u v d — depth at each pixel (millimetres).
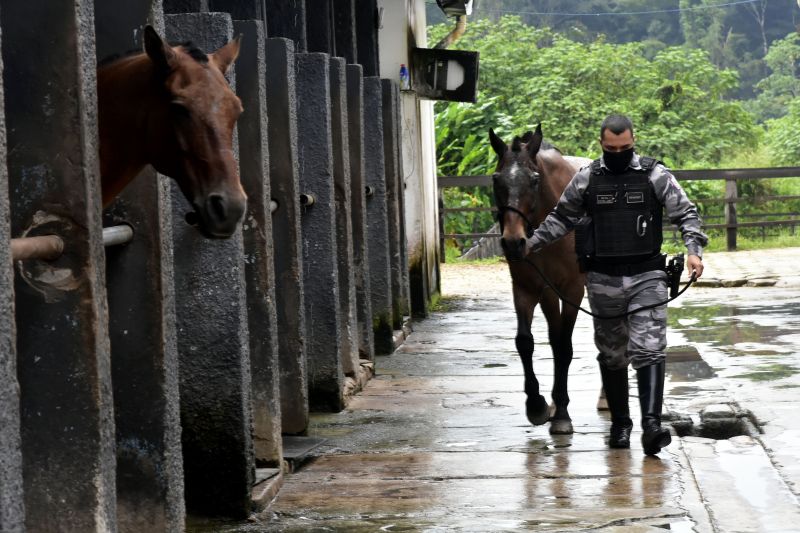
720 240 29984
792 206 34938
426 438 9062
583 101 40688
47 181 4586
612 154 8141
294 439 8938
